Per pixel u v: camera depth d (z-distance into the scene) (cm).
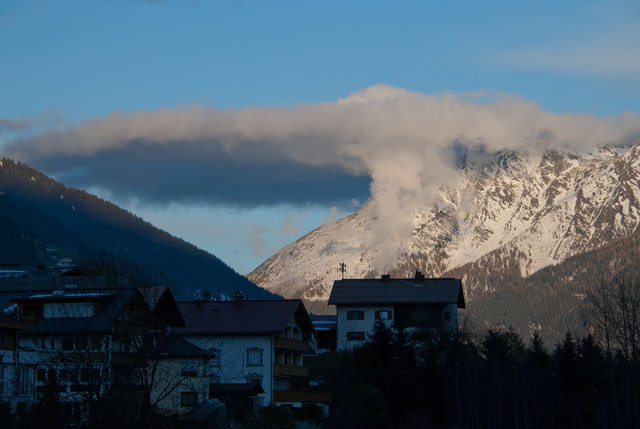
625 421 14125
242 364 12250
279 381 13275
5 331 8994
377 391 13125
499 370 15438
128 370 6638
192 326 13062
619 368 14862
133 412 6494
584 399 15375
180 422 6881
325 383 14112
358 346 15850
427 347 15262
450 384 14425
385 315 18200
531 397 15050
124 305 6750
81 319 7525
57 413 6350
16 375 8375
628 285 17538
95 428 6122
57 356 6550
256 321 13112
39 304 9231
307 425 12175
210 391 11781
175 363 9669
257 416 10662
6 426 6725
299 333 14300
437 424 13588
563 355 16662
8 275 14088
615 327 14762
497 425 14862
